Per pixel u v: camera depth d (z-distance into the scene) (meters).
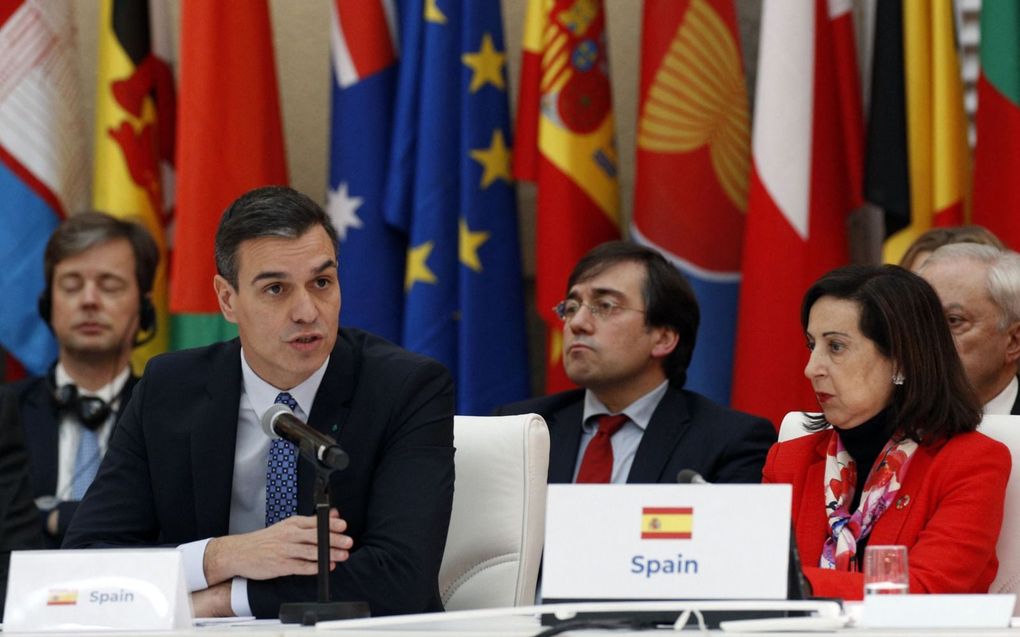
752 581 7.98
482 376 16.97
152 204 17.81
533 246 19.05
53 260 16.34
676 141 16.81
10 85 17.42
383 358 11.06
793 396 16.02
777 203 16.23
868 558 8.19
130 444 11.04
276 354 10.38
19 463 11.98
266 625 8.71
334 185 17.52
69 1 18.00
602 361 14.33
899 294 10.77
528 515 11.22
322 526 8.89
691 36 16.88
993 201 15.81
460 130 17.30
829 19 16.91
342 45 17.59
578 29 17.25
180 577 8.35
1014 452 10.76
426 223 17.12
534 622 8.47
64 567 8.38
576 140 17.09
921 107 16.34
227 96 17.30
